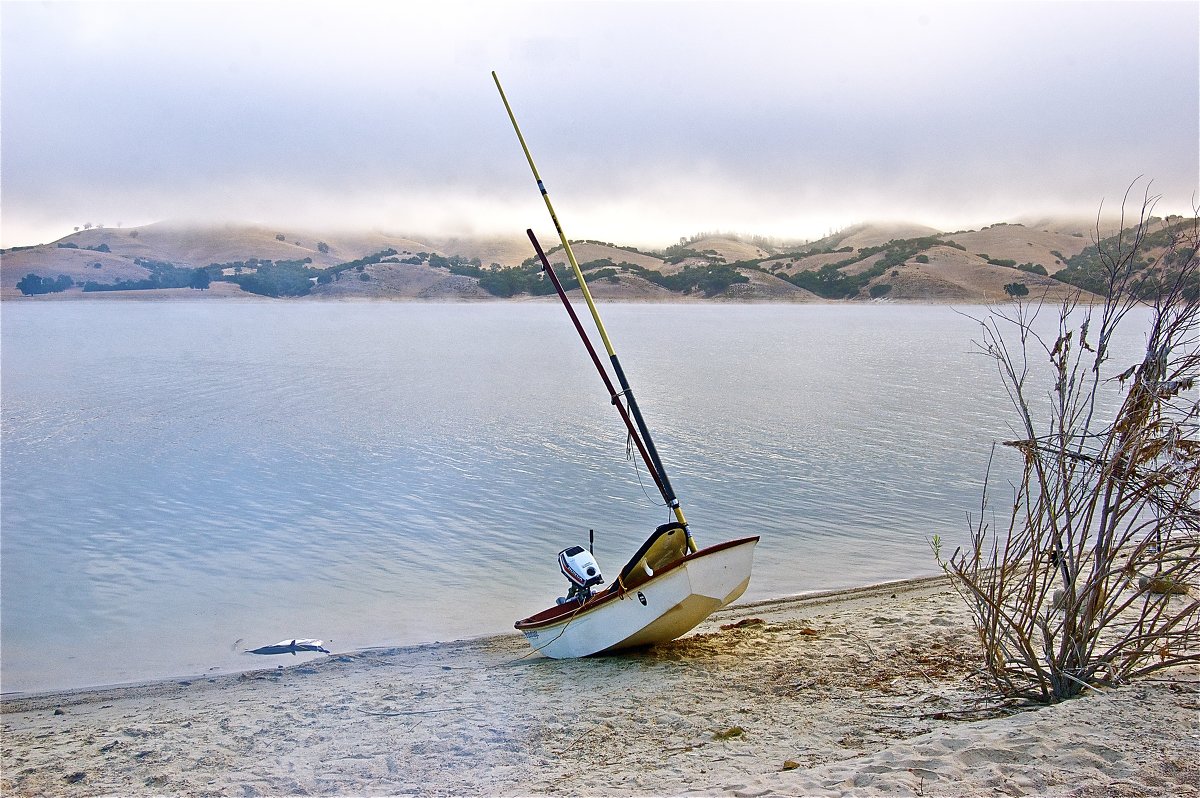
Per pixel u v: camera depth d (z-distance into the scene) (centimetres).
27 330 12594
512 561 1800
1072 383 770
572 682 1062
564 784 739
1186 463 723
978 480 2494
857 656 1063
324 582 1677
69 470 2819
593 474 2664
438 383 5534
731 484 2483
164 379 5847
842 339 10700
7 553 1886
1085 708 706
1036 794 579
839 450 3030
